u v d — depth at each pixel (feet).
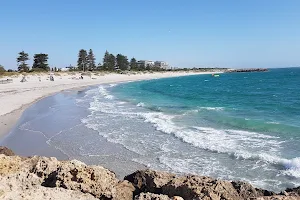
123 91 189.57
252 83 267.80
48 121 79.97
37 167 24.86
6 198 18.88
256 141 54.08
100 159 47.09
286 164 40.75
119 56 514.68
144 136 60.39
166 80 370.53
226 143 53.01
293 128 64.44
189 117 81.87
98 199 21.40
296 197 20.27
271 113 90.07
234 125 69.56
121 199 24.16
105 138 59.82
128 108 103.35
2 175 23.88
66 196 20.63
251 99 135.03
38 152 52.44
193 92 182.70
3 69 306.96
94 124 74.13
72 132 66.18
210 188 23.25
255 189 24.56
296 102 119.14
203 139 55.93
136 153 49.44
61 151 52.26
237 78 393.09
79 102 122.83
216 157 45.88
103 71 447.83
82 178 22.47
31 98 131.23
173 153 48.67
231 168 41.09
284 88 196.65
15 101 118.01
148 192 23.57
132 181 27.66
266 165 41.37
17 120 80.64
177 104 116.57
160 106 109.19
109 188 23.15
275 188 34.37
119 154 49.26
